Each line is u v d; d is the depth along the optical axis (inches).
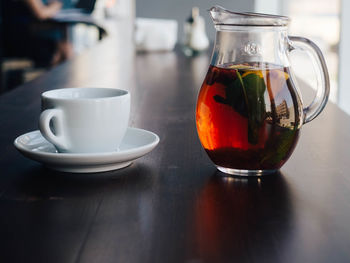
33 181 24.9
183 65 75.8
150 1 191.9
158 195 23.2
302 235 19.4
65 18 150.3
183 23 192.7
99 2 183.2
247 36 25.1
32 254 18.0
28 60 143.1
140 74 65.4
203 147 29.0
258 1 185.5
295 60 171.5
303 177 25.6
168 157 28.8
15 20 156.9
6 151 29.9
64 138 26.3
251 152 24.8
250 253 18.0
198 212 21.4
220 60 25.6
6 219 20.8
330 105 43.8
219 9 25.2
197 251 18.1
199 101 26.0
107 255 17.9
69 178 25.3
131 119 39.2
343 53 141.4
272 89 24.5
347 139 32.9
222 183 24.7
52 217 21.0
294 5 179.9
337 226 20.1
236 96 24.3
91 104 25.8
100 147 26.8
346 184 24.6
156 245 18.6
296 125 25.2
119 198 22.9
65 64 74.0
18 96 48.9
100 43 104.8
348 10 139.0
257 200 22.7
